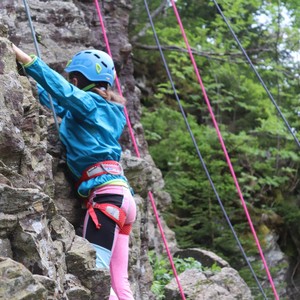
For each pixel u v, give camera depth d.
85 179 4.70
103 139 4.73
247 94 15.38
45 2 6.40
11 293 3.11
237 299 7.70
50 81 4.44
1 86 4.00
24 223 3.62
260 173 15.05
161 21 15.13
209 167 13.90
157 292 7.24
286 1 14.84
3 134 3.88
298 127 15.16
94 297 4.16
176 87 15.45
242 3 14.95
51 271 3.69
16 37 5.89
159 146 13.98
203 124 15.20
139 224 5.71
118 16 7.93
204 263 8.80
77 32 6.47
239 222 13.77
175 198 13.30
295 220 14.34
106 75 4.85
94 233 4.57
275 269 13.13
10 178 3.87
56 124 4.86
